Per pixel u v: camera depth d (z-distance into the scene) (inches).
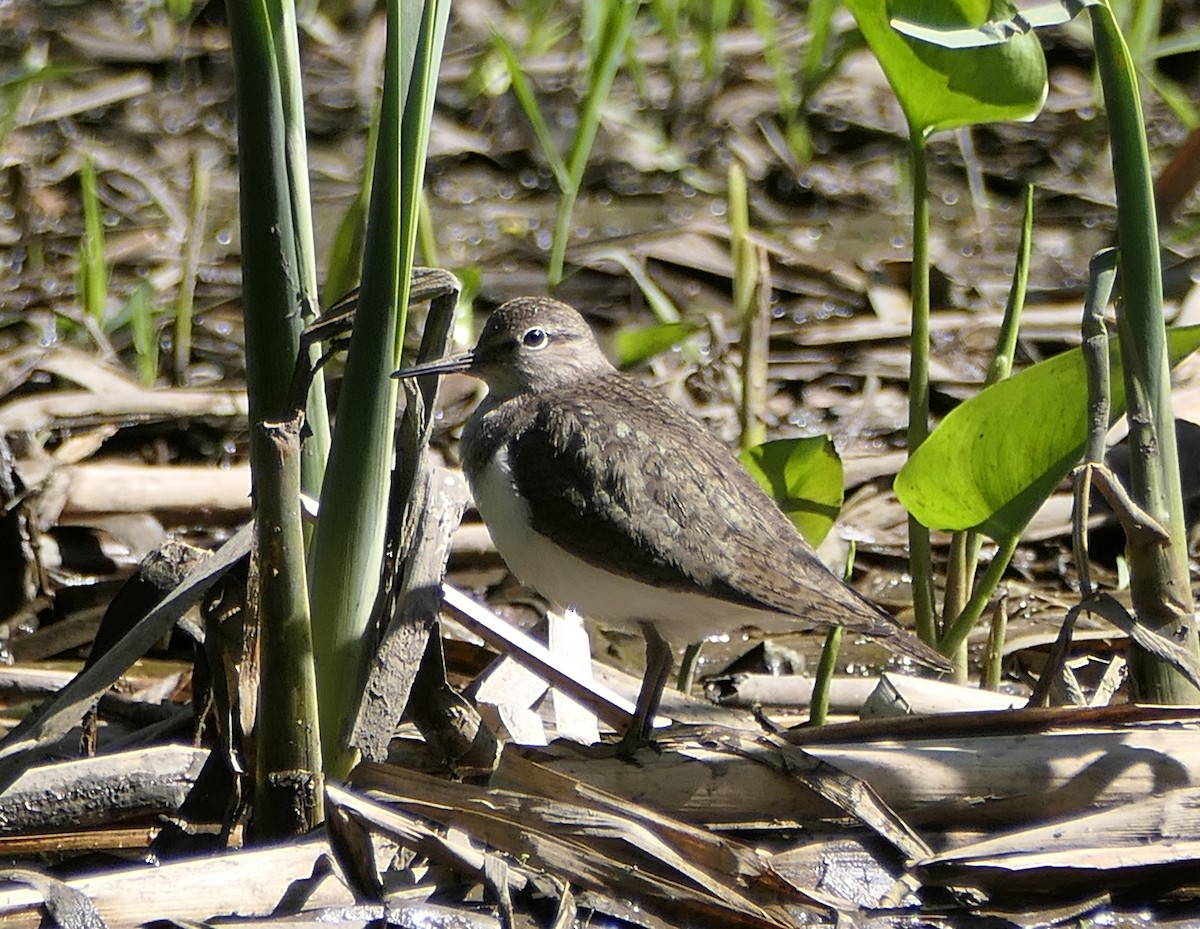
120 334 651.5
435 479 374.6
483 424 430.0
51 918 309.9
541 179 768.9
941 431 396.2
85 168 656.4
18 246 697.0
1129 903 340.2
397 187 324.8
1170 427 375.2
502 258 699.4
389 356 333.4
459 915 321.1
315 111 810.2
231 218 727.1
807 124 818.2
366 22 891.4
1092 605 363.9
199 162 727.7
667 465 391.9
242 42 319.3
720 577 381.1
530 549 398.9
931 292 691.4
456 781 358.0
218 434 589.3
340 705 350.3
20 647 493.4
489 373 444.1
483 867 315.0
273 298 329.1
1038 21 355.6
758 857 328.8
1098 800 345.4
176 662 486.0
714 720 410.9
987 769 348.2
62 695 346.3
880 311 677.3
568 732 402.3
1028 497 408.8
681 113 815.1
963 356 652.7
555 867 326.6
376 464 340.2
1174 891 342.6
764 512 396.2
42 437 570.3
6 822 354.3
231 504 546.9
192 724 405.7
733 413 616.4
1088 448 367.6
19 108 770.8
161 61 836.0
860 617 382.0
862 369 646.5
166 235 714.2
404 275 337.4
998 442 397.7
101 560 528.4
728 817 351.6
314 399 373.1
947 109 430.0
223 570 352.8
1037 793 346.3
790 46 869.2
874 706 414.9
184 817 362.6
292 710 340.5
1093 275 369.4
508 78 817.5
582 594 397.4
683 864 324.2
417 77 329.1
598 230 725.3
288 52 342.0
